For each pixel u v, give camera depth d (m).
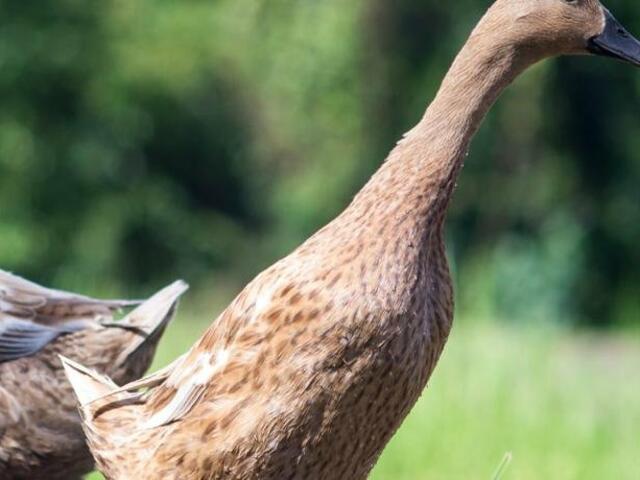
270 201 39.97
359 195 6.05
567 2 6.14
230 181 40.53
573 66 30.47
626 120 30.69
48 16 36.94
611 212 30.47
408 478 9.59
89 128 37.09
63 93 36.97
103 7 37.78
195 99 39.41
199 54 38.72
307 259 6.00
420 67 34.12
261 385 6.00
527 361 12.54
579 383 13.02
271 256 37.94
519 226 30.97
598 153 30.81
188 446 6.18
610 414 11.41
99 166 37.06
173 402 6.26
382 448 6.19
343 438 6.00
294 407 5.95
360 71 34.97
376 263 5.90
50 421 7.66
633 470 9.78
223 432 6.09
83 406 6.59
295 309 5.92
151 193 37.56
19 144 36.03
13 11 36.81
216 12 39.12
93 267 36.06
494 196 31.02
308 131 36.19
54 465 7.74
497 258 29.70
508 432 10.30
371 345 5.88
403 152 6.04
